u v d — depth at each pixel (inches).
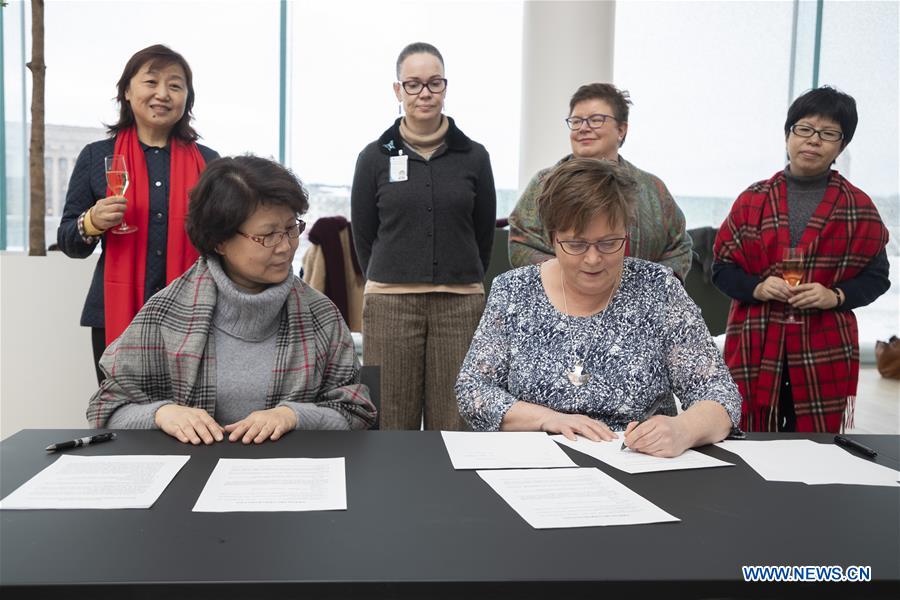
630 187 62.2
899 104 222.7
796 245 92.3
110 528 39.2
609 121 97.9
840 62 221.3
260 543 37.7
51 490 44.4
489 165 108.2
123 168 85.2
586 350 65.7
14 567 34.4
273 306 62.9
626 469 51.3
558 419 60.8
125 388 61.4
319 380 66.4
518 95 215.9
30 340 101.9
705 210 225.3
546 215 62.7
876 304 231.6
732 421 60.1
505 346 68.2
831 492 47.3
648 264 68.9
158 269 91.7
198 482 46.6
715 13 218.1
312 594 33.5
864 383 207.6
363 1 207.8
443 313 104.0
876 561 37.0
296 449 54.2
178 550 36.6
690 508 44.0
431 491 46.0
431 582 33.7
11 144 192.1
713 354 66.2
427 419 106.9
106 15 193.8
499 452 54.5
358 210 107.9
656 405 66.3
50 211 195.2
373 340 104.7
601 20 176.1
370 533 39.2
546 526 40.5
